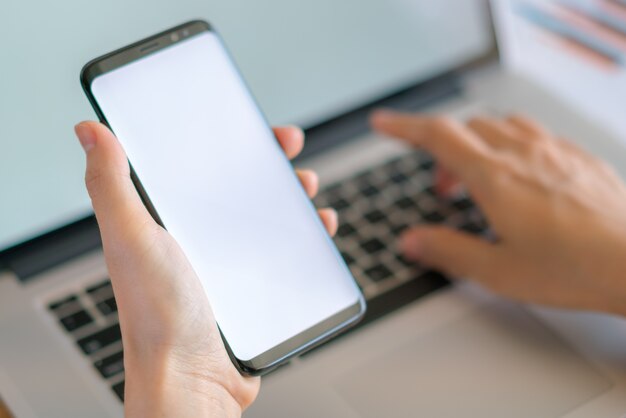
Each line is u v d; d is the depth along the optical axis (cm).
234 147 60
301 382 64
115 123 57
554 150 76
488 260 70
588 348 67
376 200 78
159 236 50
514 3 89
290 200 60
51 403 61
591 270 66
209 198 58
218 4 74
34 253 70
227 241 58
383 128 79
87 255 71
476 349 67
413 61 85
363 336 67
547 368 66
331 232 65
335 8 80
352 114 83
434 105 87
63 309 67
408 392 63
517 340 68
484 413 62
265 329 57
